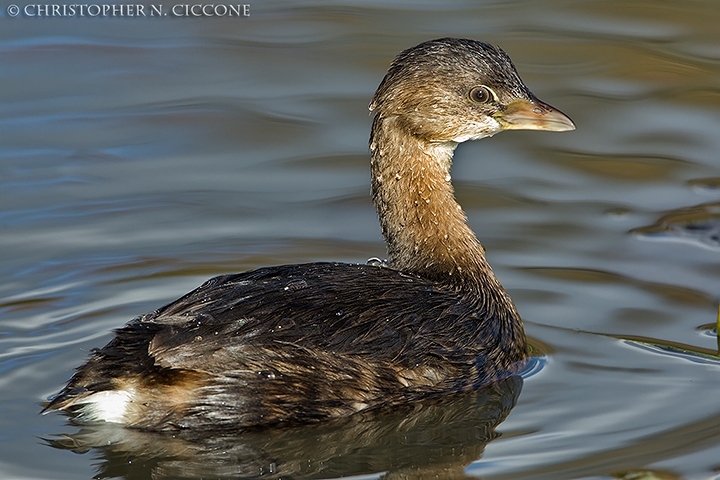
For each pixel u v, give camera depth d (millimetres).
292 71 18891
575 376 11539
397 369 10750
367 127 17438
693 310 12875
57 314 12664
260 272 11219
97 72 18672
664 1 21078
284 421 10305
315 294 10828
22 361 11539
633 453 10039
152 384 9922
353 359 10539
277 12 20875
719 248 14305
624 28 20156
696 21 20391
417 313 11078
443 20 20438
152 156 16578
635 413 10758
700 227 14875
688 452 10016
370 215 15297
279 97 18156
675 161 16562
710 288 13375
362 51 19391
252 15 20781
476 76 12242
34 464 9875
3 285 13281
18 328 12312
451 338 11148
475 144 17281
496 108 12320
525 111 12320
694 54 19266
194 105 17875
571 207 15461
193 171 16266
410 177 12367
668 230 14828
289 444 10375
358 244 14570
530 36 19766
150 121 17438
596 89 18328
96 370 9922
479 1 21250
